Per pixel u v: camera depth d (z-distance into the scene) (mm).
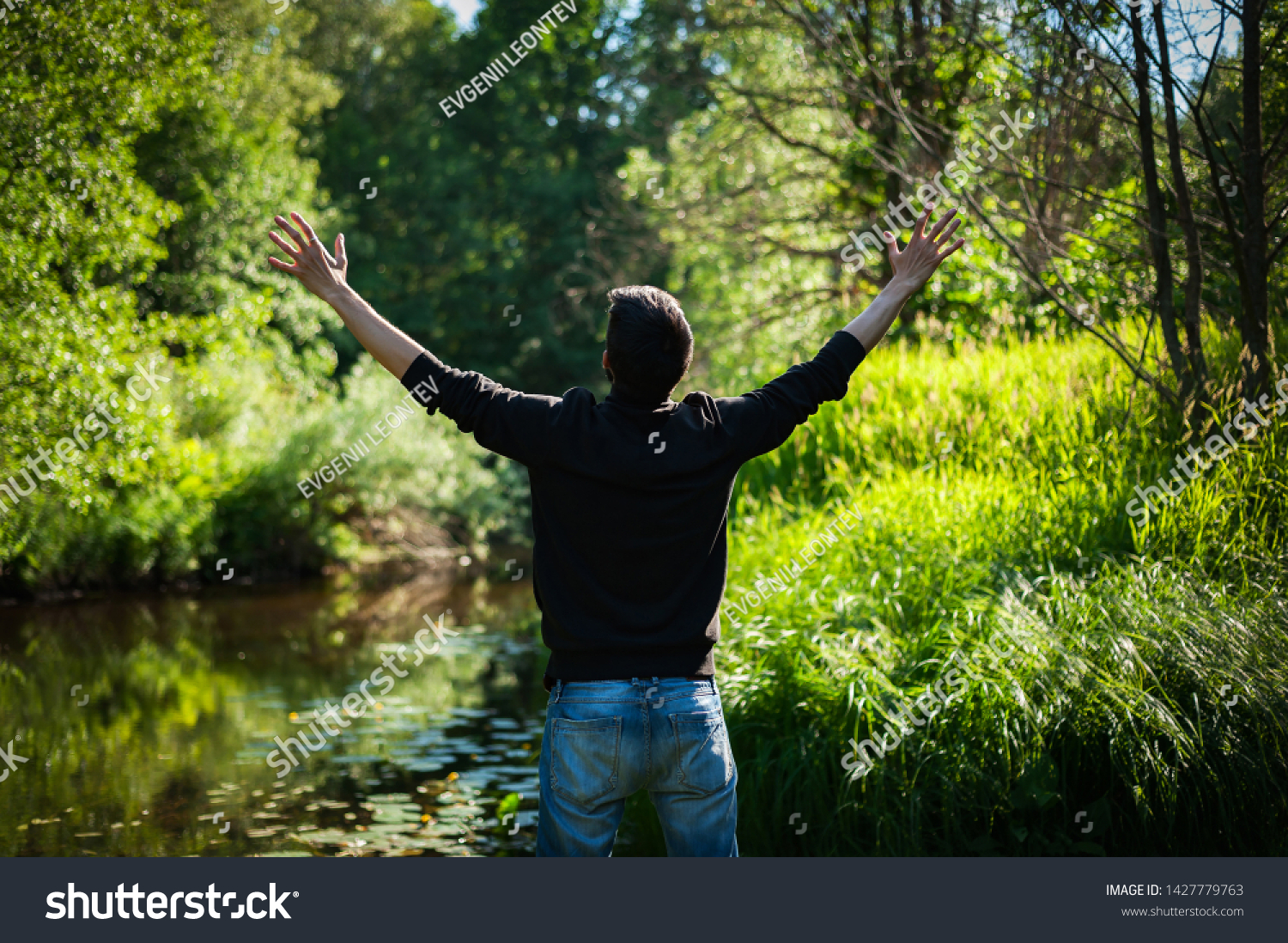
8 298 6785
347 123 29578
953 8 7488
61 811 5047
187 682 8586
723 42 13812
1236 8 4516
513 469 25578
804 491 6828
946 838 3650
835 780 3939
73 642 10609
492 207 31031
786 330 12758
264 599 14633
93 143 7770
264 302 10656
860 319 2393
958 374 6719
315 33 29781
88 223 7129
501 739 6629
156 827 4785
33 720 7125
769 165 13641
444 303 29656
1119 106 5316
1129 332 5586
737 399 2293
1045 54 5625
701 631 2184
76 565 14359
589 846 2174
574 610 2174
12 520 9297
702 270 15648
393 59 32375
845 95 9039
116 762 6008
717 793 2199
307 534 17672
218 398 15914
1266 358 4477
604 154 29625
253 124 20969
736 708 4324
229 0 19172
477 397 2197
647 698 2146
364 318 2256
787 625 4574
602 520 2143
